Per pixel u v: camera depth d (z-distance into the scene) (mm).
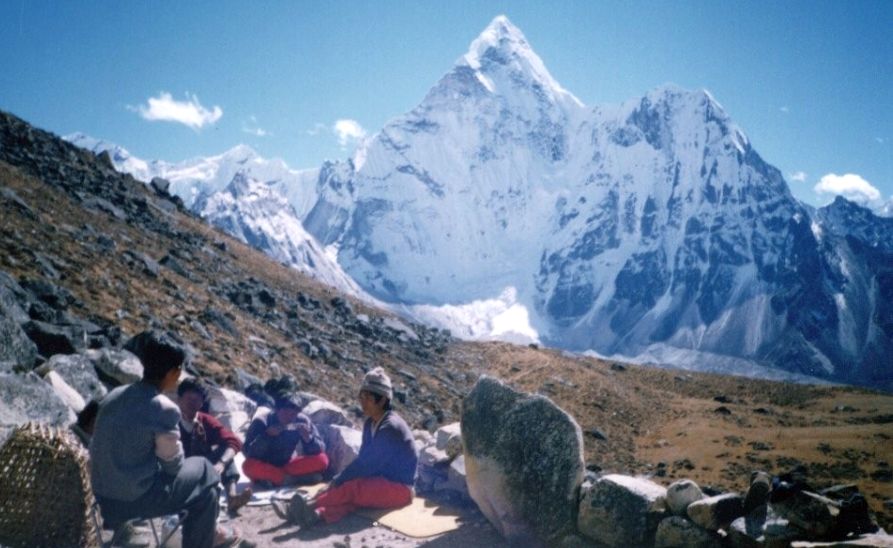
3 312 10133
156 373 6172
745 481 41188
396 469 8500
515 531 7355
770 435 52906
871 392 76875
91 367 10289
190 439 8445
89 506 5746
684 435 52219
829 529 5859
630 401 59375
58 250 21859
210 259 39031
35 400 7680
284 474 9680
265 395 13781
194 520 6551
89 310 17609
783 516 6152
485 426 7648
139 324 18891
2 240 19156
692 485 6762
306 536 7695
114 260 25453
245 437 10883
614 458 44875
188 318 23297
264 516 8359
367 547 7332
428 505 8602
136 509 6086
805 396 73562
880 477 42500
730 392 72688
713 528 6414
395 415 8664
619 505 6891
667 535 6629
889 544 5414
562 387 56562
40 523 5473
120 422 5996
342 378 29453
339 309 45875
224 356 21344
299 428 9727
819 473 43812
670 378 74875
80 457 5711
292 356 28062
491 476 7492
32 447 5594
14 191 27469
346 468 8367
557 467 7348
